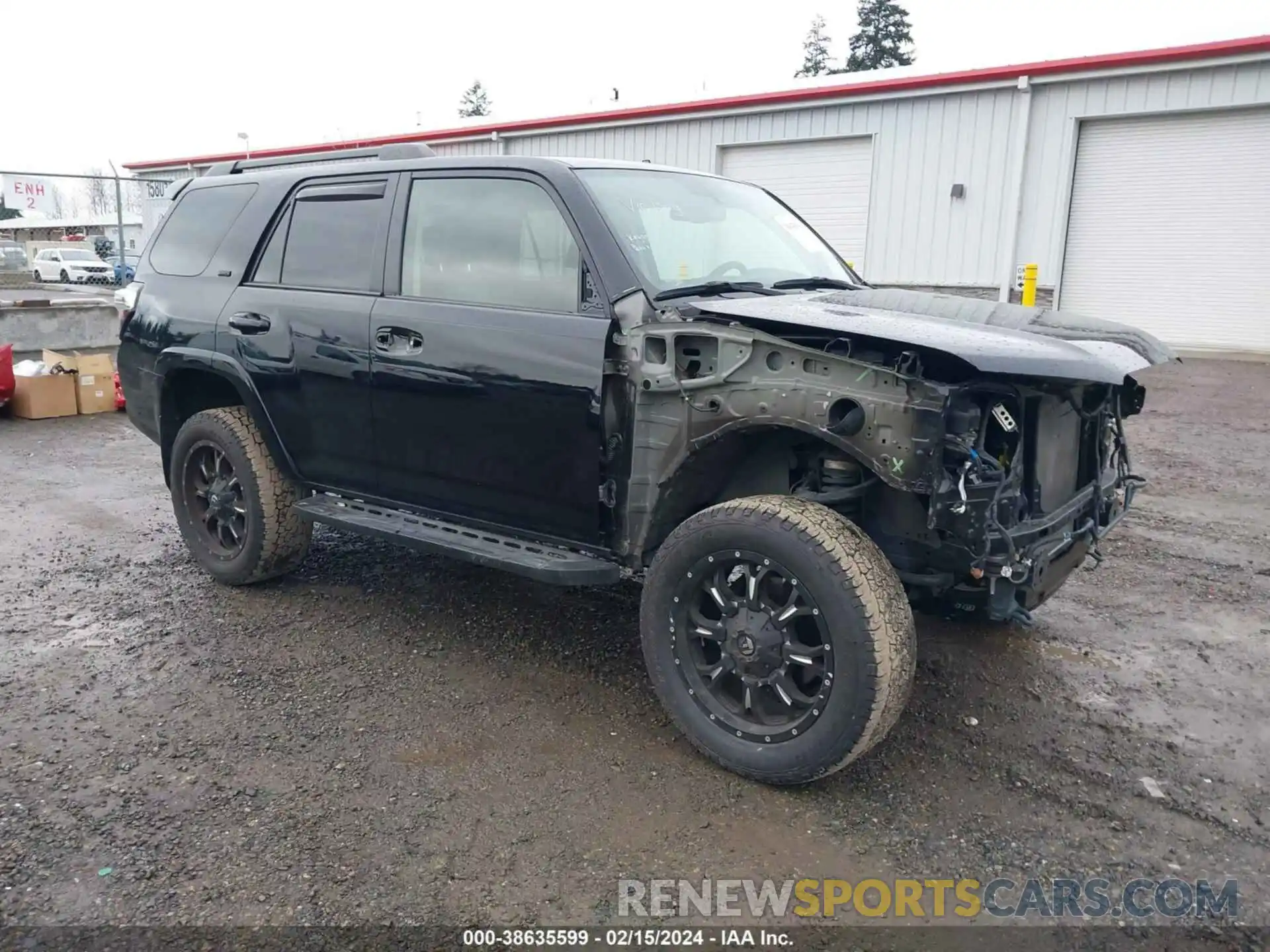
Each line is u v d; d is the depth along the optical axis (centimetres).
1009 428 296
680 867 273
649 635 332
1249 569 525
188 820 291
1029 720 359
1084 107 1509
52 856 274
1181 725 356
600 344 332
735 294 358
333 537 580
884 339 283
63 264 2750
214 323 464
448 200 390
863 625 283
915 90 1616
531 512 366
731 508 309
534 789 311
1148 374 1292
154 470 759
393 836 285
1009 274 1608
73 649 414
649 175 403
